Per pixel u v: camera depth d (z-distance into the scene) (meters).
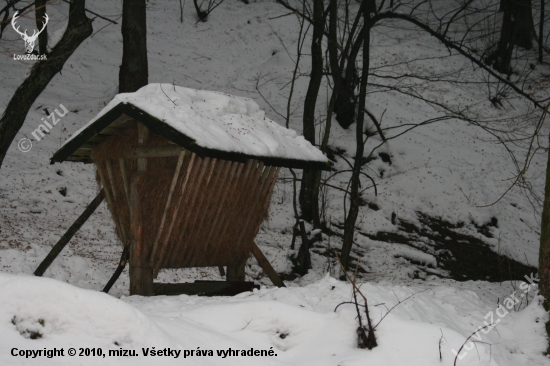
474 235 15.31
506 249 14.95
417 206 15.90
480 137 19.58
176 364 4.20
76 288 4.27
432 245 14.52
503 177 17.80
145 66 13.32
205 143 6.43
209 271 10.58
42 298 4.14
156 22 24.08
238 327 5.19
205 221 7.50
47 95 16.98
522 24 25.44
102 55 20.30
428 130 19.23
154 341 4.28
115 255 10.47
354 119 18.64
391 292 6.47
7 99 15.86
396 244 14.10
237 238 7.95
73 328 4.12
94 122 7.07
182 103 6.97
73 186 13.58
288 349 5.04
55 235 10.81
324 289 6.35
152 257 7.22
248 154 7.03
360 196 15.87
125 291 8.65
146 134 7.20
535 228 16.22
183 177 6.96
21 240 10.12
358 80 11.95
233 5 26.44
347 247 10.86
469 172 17.72
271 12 25.70
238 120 7.57
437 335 4.92
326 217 14.66
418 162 17.61
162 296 6.88
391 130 18.56
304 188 14.51
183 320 5.04
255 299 5.98
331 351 4.90
